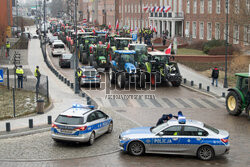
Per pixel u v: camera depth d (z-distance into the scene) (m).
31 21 176.00
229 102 22.70
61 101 24.73
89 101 22.94
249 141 16.91
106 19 113.12
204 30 58.81
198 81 34.28
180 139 14.34
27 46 60.22
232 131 18.69
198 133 14.36
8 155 14.50
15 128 18.08
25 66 40.78
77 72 27.80
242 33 44.41
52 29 101.12
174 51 47.69
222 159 14.43
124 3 95.56
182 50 53.62
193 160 14.32
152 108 24.05
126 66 30.53
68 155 14.66
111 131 18.27
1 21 58.53
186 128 14.46
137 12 86.44
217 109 24.16
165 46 56.88
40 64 42.62
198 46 54.72
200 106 24.98
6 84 30.47
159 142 14.47
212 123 20.31
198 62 44.31
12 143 16.08
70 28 74.50
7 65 40.91
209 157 14.27
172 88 31.33
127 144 14.66
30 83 30.78
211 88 31.30
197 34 61.03
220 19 54.00
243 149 15.71
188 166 13.56
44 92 26.81
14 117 20.30
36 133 17.69
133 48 36.28
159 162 14.01
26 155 14.54
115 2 103.50
